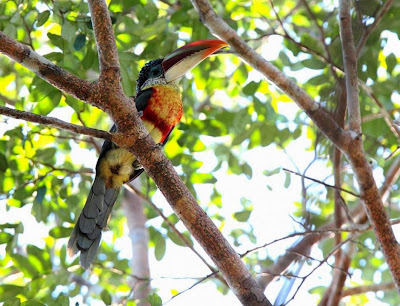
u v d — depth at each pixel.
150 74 9.46
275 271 10.13
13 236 9.88
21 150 10.15
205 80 11.80
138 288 9.71
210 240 6.71
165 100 9.04
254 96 11.43
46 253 9.87
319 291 11.62
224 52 9.11
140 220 11.37
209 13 8.04
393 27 10.36
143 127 6.76
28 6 9.72
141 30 10.41
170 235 10.91
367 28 9.20
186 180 11.10
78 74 9.70
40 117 6.20
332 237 10.45
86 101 6.73
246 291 6.64
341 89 8.93
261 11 11.86
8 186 10.10
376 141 10.79
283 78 7.81
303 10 11.54
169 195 6.78
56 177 10.28
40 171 10.38
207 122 11.24
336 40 10.46
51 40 9.72
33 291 9.58
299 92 7.88
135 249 10.89
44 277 9.73
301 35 11.08
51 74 6.59
